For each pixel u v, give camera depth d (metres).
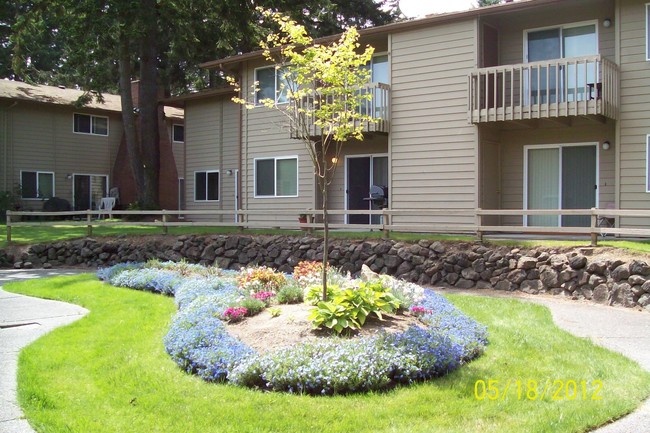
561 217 14.77
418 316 7.25
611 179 14.05
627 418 4.58
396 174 16.09
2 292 11.32
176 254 15.96
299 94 7.46
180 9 22.62
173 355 6.19
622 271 9.62
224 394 5.15
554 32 14.77
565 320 8.34
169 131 30.34
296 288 8.00
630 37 13.29
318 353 5.63
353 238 13.53
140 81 24.41
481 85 14.72
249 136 20.16
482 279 11.55
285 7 23.44
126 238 16.81
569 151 14.71
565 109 13.06
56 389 5.34
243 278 9.16
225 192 22.45
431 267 12.15
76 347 6.79
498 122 14.41
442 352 5.70
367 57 7.28
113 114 30.34
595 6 14.14
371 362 5.37
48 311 9.20
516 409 4.71
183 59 29.22
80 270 15.60
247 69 20.06
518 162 15.42
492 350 6.47
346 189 18.31
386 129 16.06
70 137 28.78
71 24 22.81
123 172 29.64
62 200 27.44
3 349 6.87
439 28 15.34
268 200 19.75
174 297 9.83
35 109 27.56
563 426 4.31
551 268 10.66
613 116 13.16
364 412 4.69
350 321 6.42
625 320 8.34
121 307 9.20
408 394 5.08
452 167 15.15
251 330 6.66
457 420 4.50
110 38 22.23
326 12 31.52
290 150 19.17
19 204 26.56
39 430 4.47
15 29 23.77
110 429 4.42
